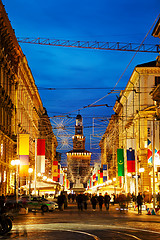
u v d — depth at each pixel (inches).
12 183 2358.5
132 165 2159.2
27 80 3142.2
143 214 1663.4
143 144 2851.9
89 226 1051.9
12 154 2357.3
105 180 3745.1
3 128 2103.8
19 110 2706.7
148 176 2795.3
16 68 2549.2
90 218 1385.3
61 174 4778.5
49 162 4906.5
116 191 2920.8
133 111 3036.4
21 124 2810.0
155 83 2942.9
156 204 1878.7
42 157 2128.4
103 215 1578.5
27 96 3208.7
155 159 1756.9
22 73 2844.5
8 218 860.6
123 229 964.0
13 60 2456.9
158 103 2455.7
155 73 2942.9
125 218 1384.1
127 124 3415.4
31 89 3430.1
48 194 3666.3
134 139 2156.7
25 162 1808.6
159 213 1619.1
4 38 2127.2
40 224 1123.3
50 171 5275.6
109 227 1021.8
